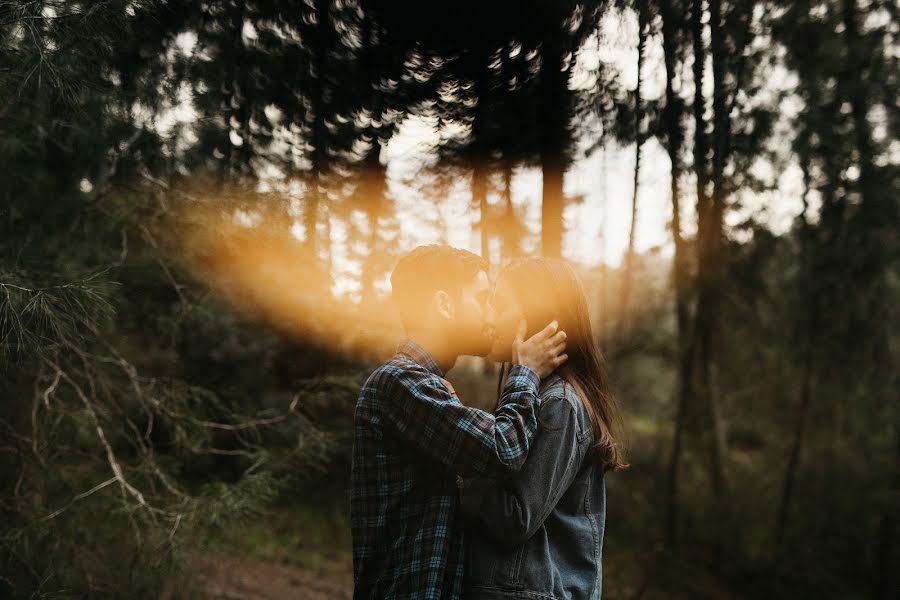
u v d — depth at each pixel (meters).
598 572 1.38
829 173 4.32
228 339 3.35
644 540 5.92
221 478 3.16
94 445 2.71
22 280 1.88
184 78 2.29
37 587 2.18
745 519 5.80
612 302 4.79
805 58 3.52
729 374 5.89
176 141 2.46
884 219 4.54
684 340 5.44
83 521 2.48
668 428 6.32
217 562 3.25
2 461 2.46
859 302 5.03
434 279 1.42
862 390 5.28
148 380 2.83
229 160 2.59
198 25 2.19
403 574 1.27
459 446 1.24
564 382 1.45
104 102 2.14
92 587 2.39
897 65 3.80
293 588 4.52
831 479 5.44
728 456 6.16
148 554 2.40
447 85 2.34
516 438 1.26
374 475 1.34
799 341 5.36
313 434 3.08
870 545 5.15
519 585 1.28
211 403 3.14
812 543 5.35
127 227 2.66
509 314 1.52
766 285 5.04
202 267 2.86
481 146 2.54
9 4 1.73
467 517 1.33
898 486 5.11
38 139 2.24
